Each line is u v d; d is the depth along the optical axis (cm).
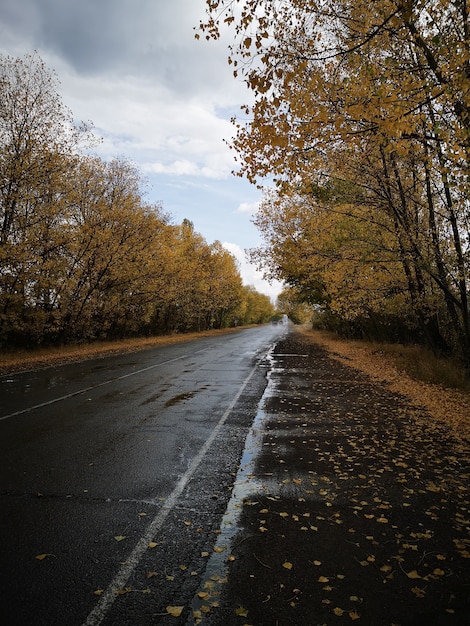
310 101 654
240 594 293
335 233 1577
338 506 435
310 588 301
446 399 973
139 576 311
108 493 455
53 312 1977
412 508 433
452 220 1108
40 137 1770
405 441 659
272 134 627
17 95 1722
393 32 664
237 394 1027
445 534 381
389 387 1141
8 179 1678
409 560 339
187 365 1627
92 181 2334
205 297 4666
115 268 2303
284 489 476
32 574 311
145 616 270
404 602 288
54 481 484
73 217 2077
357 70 690
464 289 1156
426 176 1157
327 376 1348
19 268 1727
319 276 1998
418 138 696
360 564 332
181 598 288
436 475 523
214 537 369
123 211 2311
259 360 1841
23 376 1293
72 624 262
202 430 707
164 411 837
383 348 2078
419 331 1909
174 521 397
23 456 565
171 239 3111
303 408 881
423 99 631
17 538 361
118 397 972
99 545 352
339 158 1132
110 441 636
